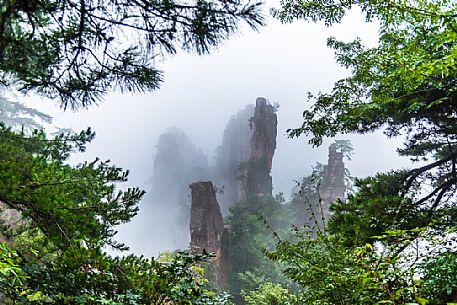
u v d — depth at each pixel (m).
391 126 7.64
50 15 3.30
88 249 3.52
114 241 4.57
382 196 6.70
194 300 3.26
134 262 3.62
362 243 4.01
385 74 5.80
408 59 4.21
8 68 3.72
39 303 3.30
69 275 3.21
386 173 7.61
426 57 4.05
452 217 5.82
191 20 3.06
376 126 7.61
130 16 3.22
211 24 3.04
